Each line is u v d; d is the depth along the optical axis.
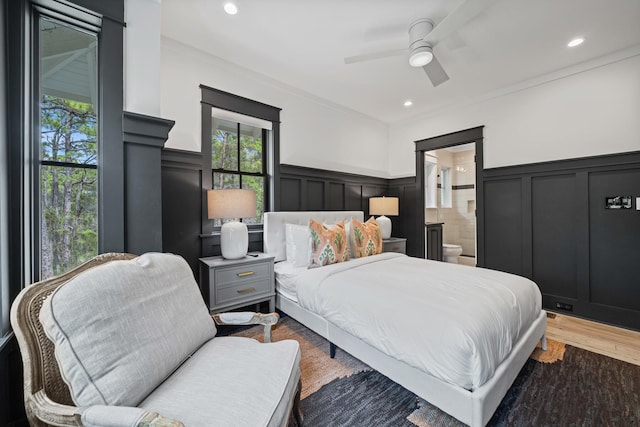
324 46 2.43
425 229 4.36
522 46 2.39
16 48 1.22
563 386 1.64
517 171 3.18
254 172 3.06
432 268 2.27
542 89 2.98
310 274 2.23
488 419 1.21
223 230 2.45
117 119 1.47
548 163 2.94
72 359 0.84
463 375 1.20
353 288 1.83
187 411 0.88
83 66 1.46
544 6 1.89
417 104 3.80
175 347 1.10
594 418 1.39
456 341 1.22
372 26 2.15
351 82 3.13
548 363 1.89
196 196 2.52
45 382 0.91
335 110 3.81
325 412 1.44
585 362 1.90
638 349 2.09
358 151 4.15
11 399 1.17
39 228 1.34
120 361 0.91
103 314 0.94
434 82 2.46
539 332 1.90
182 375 1.07
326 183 3.70
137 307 1.04
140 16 1.56
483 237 3.49
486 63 2.69
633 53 2.42
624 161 2.49
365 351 1.69
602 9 1.92
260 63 2.72
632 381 1.68
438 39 1.95
